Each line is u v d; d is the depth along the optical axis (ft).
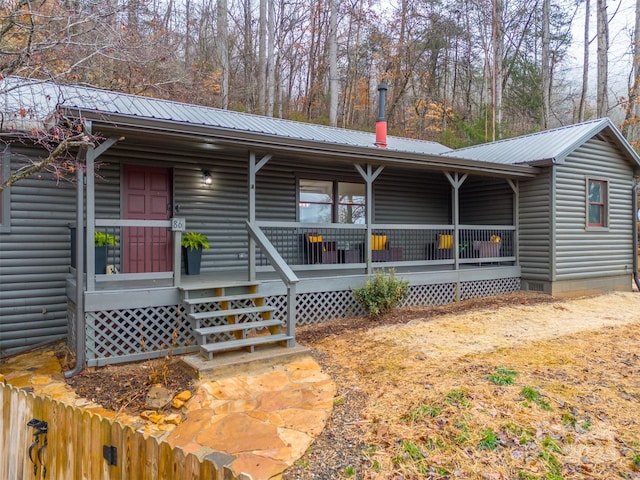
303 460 9.57
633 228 35.17
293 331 16.70
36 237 20.48
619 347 16.47
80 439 7.61
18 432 8.58
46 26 16.92
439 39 69.51
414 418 10.87
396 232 34.14
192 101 46.83
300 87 73.15
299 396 12.89
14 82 19.13
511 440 9.82
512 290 30.83
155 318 17.81
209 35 61.16
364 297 22.54
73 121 15.51
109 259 22.70
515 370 13.56
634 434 9.95
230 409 12.16
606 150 33.27
